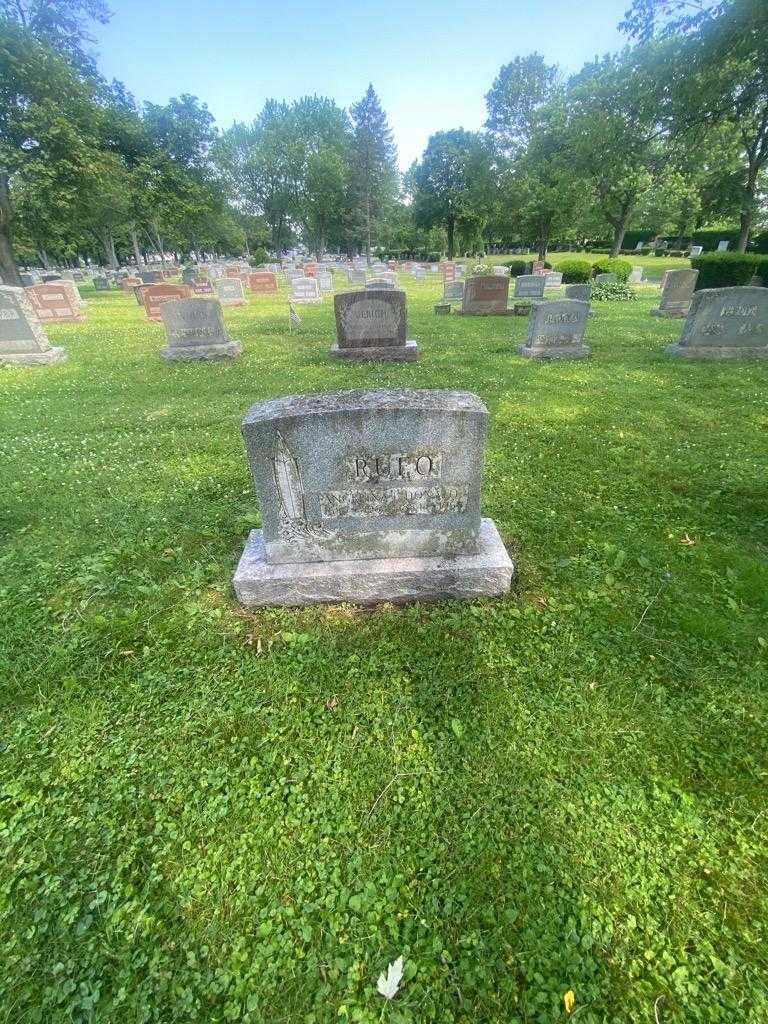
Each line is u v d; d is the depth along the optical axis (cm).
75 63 2284
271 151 5809
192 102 3431
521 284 2042
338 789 218
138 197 3134
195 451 571
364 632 300
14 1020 154
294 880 187
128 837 201
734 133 1869
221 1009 156
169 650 290
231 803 213
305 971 164
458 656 282
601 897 180
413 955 167
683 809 206
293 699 259
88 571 359
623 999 157
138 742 238
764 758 226
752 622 301
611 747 231
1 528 420
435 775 222
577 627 301
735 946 167
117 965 166
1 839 201
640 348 1056
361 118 6244
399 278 3653
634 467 512
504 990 159
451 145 5059
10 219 2131
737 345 954
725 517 418
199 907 180
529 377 852
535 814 206
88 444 593
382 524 310
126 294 2756
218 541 393
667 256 4784
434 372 894
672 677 266
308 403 284
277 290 2659
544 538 390
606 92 1420
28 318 998
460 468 295
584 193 3002
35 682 271
